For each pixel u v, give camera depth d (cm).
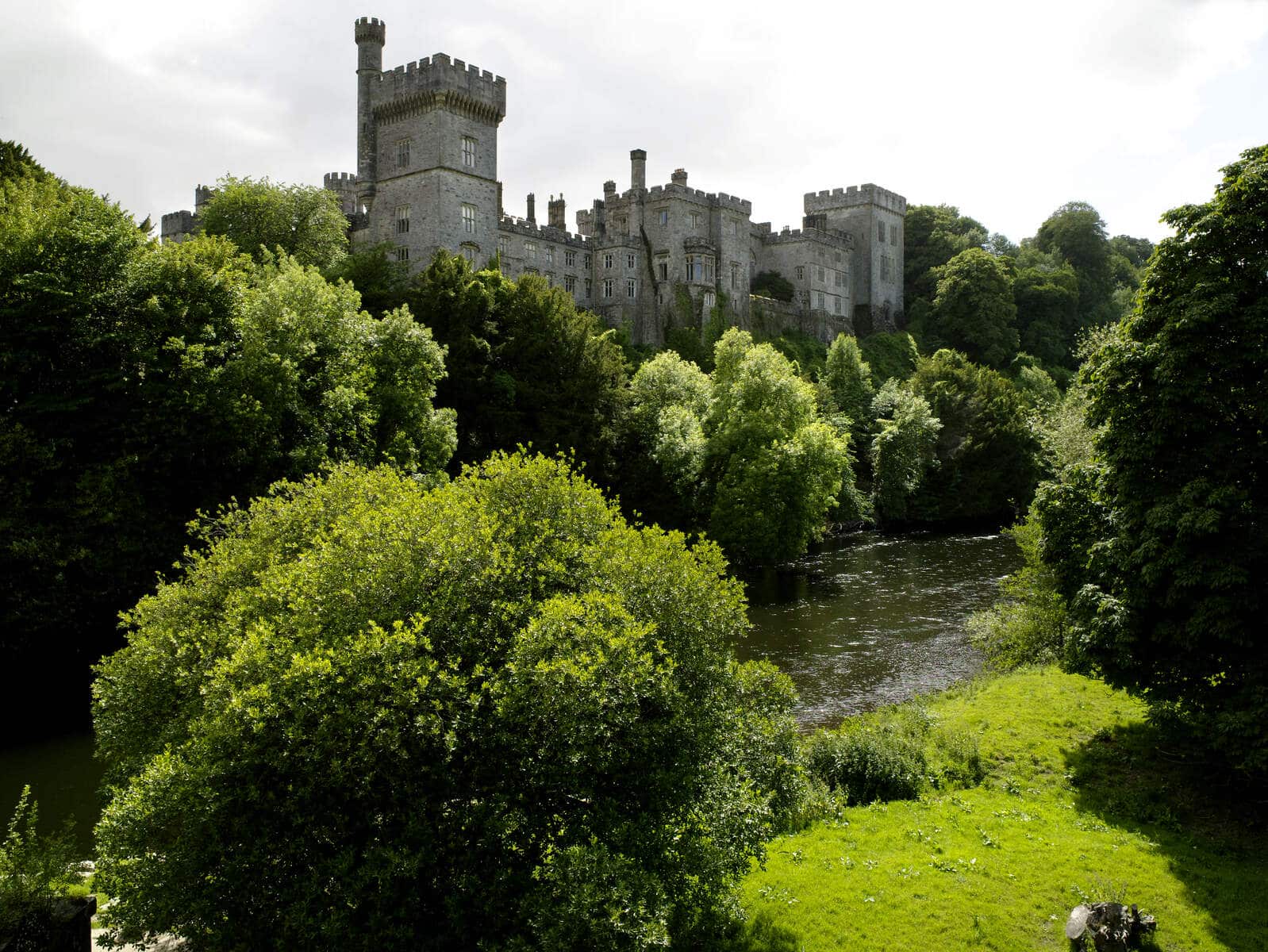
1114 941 1280
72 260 2733
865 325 11612
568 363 4897
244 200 5891
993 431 7131
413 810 1091
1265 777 1648
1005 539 6181
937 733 2147
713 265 8950
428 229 6856
